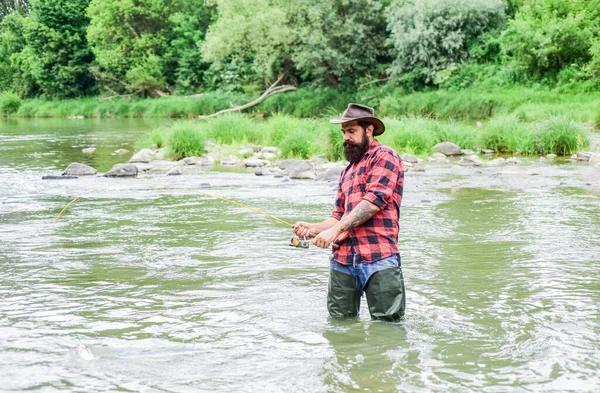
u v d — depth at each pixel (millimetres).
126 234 6824
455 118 26047
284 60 35844
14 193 9828
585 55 27828
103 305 4406
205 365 3344
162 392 3020
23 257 5812
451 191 9648
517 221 7242
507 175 11453
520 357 3402
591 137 17328
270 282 4961
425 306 4293
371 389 3021
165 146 16234
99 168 13180
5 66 56062
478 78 29469
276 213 7930
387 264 3922
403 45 31031
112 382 3139
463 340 3662
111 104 43000
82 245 6305
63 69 49562
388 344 3609
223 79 40656
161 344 3660
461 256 5695
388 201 3896
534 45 27984
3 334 3832
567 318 4012
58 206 8664
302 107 32438
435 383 3082
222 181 11188
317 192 9734
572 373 3184
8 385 3107
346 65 33031
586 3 30344
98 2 46812
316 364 3336
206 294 4652
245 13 34031
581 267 5250
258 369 3283
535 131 15766
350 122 3912
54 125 30984
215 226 7238
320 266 5449
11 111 47594
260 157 15133
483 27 31031
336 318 4066
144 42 46438
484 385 3055
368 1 33000
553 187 9914
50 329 3924
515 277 4984
